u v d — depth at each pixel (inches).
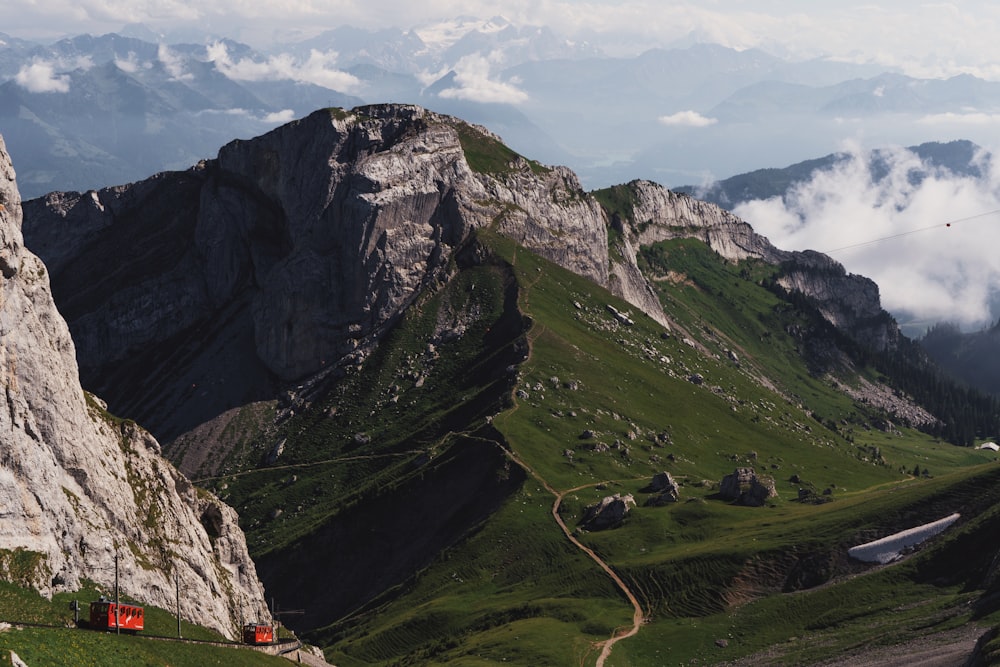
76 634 5285.4
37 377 6373.0
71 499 6432.1
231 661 6269.7
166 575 6958.7
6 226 6333.7
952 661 6717.5
